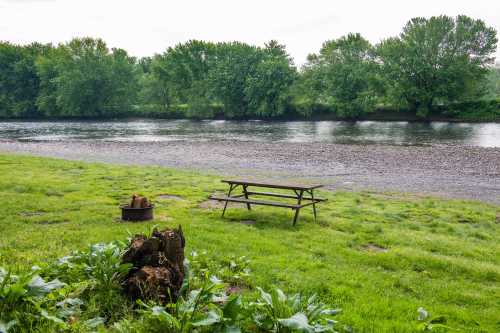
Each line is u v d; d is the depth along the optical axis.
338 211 11.95
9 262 6.55
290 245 8.33
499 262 7.97
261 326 4.43
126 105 94.69
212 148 32.91
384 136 45.34
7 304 4.32
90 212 10.59
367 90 78.25
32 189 13.59
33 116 100.56
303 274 6.63
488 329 5.16
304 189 9.73
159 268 5.07
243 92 86.38
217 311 4.55
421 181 18.72
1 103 99.38
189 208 11.82
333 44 83.62
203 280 5.80
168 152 30.22
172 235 5.36
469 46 71.94
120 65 93.00
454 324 5.23
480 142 37.81
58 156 27.97
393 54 75.44
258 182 10.59
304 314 4.35
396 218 11.35
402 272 7.12
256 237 8.75
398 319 5.23
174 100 101.69
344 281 6.43
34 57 101.31
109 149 32.62
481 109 72.12
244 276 6.32
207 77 92.62
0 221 9.48
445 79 71.81
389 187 17.19
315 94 83.12
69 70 89.88
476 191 16.62
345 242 8.69
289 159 26.02
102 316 4.72
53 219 9.81
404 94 72.81
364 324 5.00
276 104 84.06
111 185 15.22
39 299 4.45
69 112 91.38
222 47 95.31
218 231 9.15
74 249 7.37
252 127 63.44
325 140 40.78
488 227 10.94
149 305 4.64
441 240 9.16
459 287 6.59
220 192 14.45
